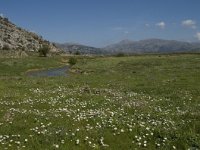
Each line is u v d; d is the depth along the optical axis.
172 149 16.33
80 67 103.75
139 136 17.88
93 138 17.53
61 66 129.00
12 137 17.78
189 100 29.44
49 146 16.31
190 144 16.78
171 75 55.25
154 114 22.64
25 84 42.72
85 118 21.03
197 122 20.06
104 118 20.94
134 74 61.38
